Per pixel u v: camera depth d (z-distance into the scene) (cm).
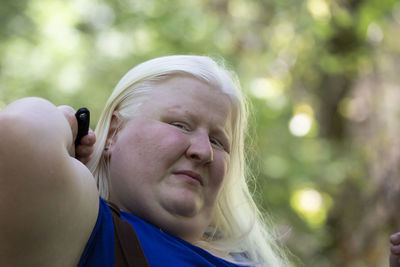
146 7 645
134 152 158
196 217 161
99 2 624
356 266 654
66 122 132
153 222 157
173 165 158
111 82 596
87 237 136
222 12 720
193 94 165
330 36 676
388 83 710
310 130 693
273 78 692
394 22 689
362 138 705
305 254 636
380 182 672
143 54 617
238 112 179
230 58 653
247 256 200
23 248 119
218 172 165
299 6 689
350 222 664
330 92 722
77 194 127
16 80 562
